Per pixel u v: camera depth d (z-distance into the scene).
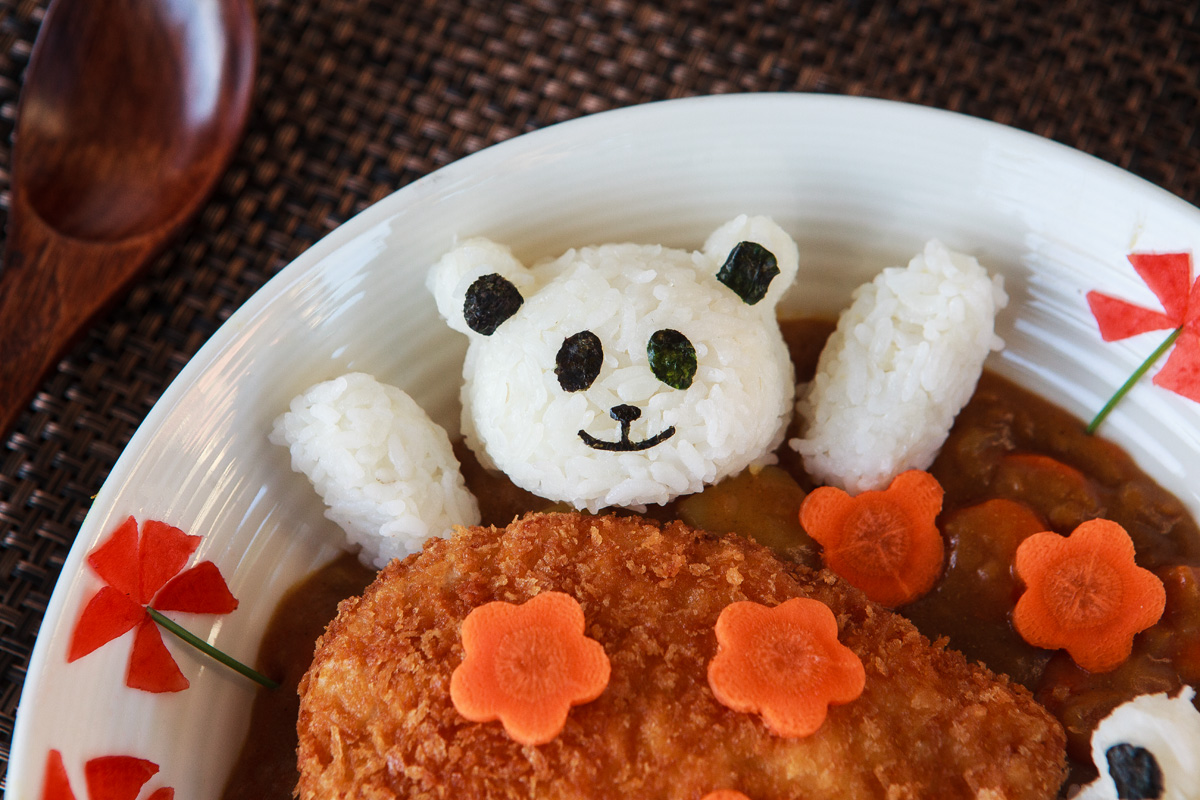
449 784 0.30
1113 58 0.38
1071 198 0.34
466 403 0.36
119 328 0.37
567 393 0.34
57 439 0.37
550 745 0.30
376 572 0.36
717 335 0.34
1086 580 0.34
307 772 0.31
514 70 0.39
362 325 0.35
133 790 0.32
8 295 0.36
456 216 0.34
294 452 0.34
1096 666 0.34
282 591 0.35
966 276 0.34
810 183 0.35
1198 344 0.34
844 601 0.33
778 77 0.39
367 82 0.39
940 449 0.36
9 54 0.38
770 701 0.30
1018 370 0.36
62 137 0.37
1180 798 0.31
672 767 0.30
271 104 0.38
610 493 0.34
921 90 0.38
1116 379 0.35
